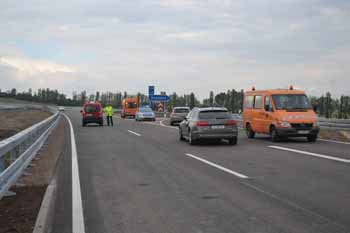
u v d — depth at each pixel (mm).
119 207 7242
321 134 23672
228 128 17797
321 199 7633
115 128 32281
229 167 11602
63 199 7875
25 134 10406
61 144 18391
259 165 11914
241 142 19391
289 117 18781
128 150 16297
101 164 12453
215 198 7824
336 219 6309
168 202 7559
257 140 20484
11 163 8969
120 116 71250
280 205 7215
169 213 6809
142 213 6836
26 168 10875
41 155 14023
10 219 6352
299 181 9391
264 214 6652
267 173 10523
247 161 12789
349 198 7695
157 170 11219
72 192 8484
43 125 16703
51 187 8586
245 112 22328
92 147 17531
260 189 8570
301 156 13805
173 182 9461
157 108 71688
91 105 35625
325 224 6055
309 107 19656
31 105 94500
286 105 19500
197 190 8562
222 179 9766
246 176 10117
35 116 53219
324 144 17969
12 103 92000
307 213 6668
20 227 5941
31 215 6570
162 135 24500
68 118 54469
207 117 17891
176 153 15164
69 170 11328
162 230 5902
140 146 17875
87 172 10984
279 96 19859
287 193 8164
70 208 7191
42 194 8016
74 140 21000
